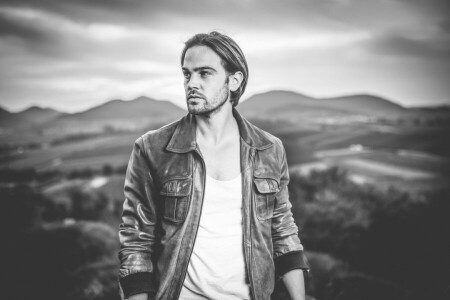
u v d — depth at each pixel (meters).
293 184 28.78
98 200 31.66
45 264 17.34
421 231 13.25
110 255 21.47
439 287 3.92
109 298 6.09
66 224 26.03
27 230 23.98
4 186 31.83
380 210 20.95
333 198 25.25
